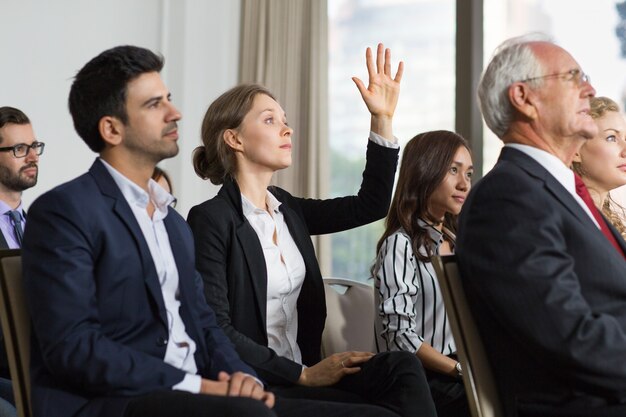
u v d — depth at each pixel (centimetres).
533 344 175
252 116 253
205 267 234
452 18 514
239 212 244
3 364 280
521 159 191
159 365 179
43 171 537
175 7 555
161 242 199
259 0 541
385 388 218
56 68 541
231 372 199
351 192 535
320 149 524
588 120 194
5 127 347
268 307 243
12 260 189
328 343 280
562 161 199
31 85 537
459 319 190
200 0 556
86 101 196
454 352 265
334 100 544
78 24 547
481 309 188
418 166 273
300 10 533
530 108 195
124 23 555
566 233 181
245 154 253
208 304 230
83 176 193
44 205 182
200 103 555
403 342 255
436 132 278
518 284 175
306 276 254
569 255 179
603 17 468
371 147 276
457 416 248
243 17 548
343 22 544
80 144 540
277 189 272
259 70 536
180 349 194
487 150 494
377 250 283
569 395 178
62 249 177
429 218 274
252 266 239
